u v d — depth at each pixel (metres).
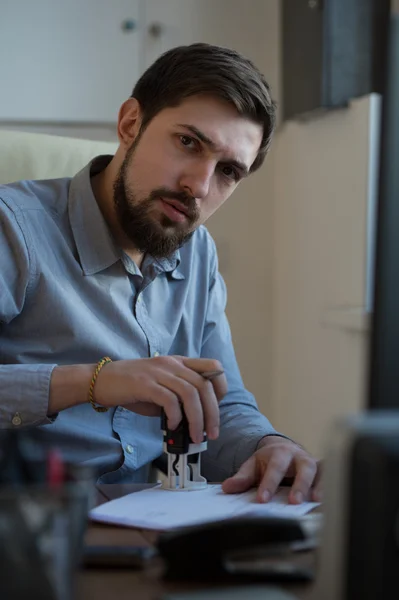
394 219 0.58
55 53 2.54
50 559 0.51
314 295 2.50
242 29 2.69
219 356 1.55
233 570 0.64
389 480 0.51
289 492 0.99
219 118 1.27
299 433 2.62
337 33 2.25
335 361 2.35
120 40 2.58
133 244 1.39
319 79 2.30
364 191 2.17
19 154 1.53
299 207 2.61
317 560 0.63
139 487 1.02
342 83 2.26
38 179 1.53
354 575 0.52
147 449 1.37
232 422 1.34
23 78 2.53
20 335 1.32
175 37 2.63
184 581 0.64
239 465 1.26
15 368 1.16
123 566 0.67
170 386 1.02
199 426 1.00
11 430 0.68
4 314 1.29
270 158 2.77
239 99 1.27
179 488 0.99
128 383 1.06
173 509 0.88
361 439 0.52
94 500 0.94
